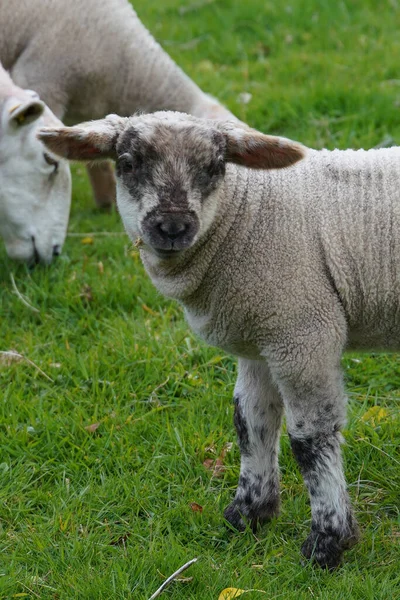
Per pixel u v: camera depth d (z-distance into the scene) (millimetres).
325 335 5457
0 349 8102
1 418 7113
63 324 8461
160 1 16203
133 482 6441
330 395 5504
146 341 7996
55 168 8898
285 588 5461
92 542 5879
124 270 9203
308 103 11844
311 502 5625
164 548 5801
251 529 6070
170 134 5379
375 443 6750
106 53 9500
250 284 5496
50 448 6836
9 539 6039
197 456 6738
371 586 5375
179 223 5219
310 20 14594
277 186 5582
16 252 9055
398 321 5598
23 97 8680
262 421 6020
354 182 5562
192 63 13828
